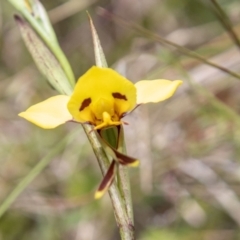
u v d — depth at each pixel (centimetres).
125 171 28
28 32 30
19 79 52
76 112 28
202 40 52
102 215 40
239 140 40
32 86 52
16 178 44
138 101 28
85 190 42
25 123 48
